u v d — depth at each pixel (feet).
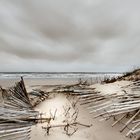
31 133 12.33
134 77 27.86
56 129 12.98
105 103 15.98
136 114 12.70
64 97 19.53
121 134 11.60
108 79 32.37
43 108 16.99
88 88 22.22
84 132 12.48
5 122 12.92
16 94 19.81
